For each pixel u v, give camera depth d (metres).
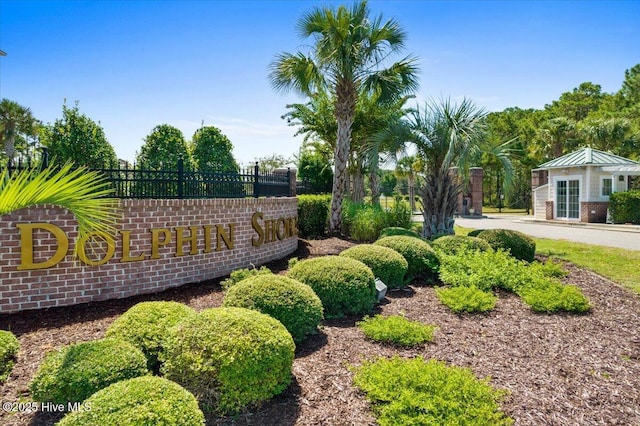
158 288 6.56
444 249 8.39
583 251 11.58
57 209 5.67
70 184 3.30
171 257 6.71
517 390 3.56
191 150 19.80
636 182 22.05
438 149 11.66
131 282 6.27
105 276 6.04
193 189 7.22
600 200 20.92
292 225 10.32
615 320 5.54
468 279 6.79
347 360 4.05
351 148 17.83
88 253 5.89
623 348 4.59
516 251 9.12
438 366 3.68
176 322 3.81
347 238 13.10
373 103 15.97
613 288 7.21
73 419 2.38
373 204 15.92
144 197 6.56
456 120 11.52
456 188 11.96
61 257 5.67
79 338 4.57
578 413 3.23
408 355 4.23
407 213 13.77
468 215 30.36
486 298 5.87
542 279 6.86
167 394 2.59
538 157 34.00
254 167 8.81
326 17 11.70
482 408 3.05
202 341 3.18
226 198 7.63
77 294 5.83
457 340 4.69
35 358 4.02
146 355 3.55
